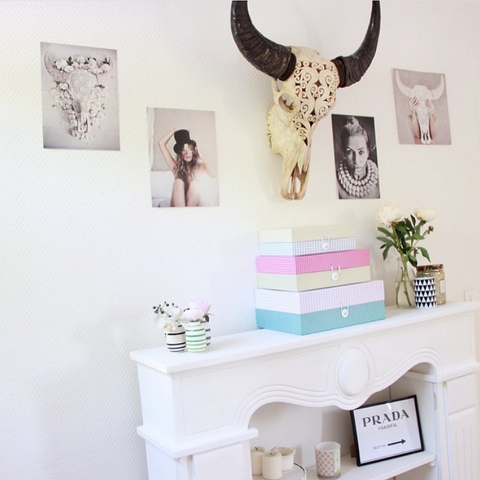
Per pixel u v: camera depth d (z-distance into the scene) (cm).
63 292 160
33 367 156
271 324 184
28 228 156
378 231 219
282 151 191
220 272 185
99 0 168
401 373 187
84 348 163
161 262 175
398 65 228
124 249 169
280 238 181
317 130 206
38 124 158
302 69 175
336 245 185
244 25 161
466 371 202
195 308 155
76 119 163
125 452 168
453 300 239
